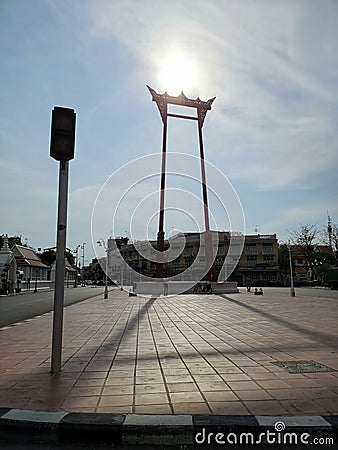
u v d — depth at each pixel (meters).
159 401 4.52
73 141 6.21
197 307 18.72
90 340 8.98
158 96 34.25
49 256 76.00
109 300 25.36
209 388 5.00
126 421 3.83
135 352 7.48
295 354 7.13
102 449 3.65
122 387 5.10
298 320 12.73
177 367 6.17
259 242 66.62
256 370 5.91
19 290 43.72
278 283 63.03
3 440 3.81
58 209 6.10
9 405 4.42
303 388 4.97
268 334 9.62
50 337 9.60
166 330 10.56
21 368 6.25
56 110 6.20
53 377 5.64
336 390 4.88
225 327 11.08
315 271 61.62
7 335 10.06
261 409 4.22
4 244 42.88
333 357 6.85
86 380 5.46
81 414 4.04
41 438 3.80
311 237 70.62
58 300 6.05
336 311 16.09
